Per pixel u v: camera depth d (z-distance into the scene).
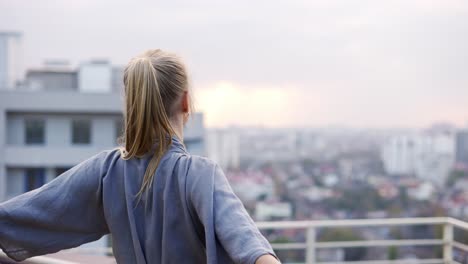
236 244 1.02
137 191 1.20
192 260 1.14
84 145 22.70
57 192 1.27
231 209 1.07
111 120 22.86
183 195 1.13
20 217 1.26
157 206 1.16
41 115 22.62
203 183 1.11
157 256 1.16
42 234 1.28
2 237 1.28
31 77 23.59
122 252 1.23
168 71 1.20
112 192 1.23
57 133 22.70
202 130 21.75
